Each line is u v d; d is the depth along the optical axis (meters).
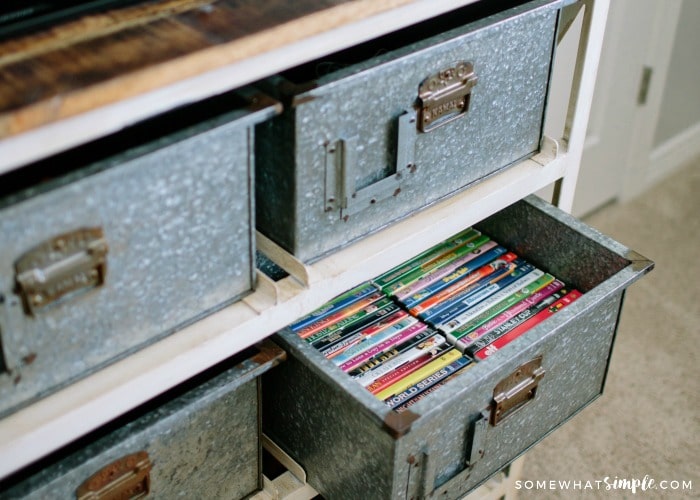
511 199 1.21
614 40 2.01
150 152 0.80
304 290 1.00
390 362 1.15
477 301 1.26
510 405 1.11
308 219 0.99
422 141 1.05
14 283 0.77
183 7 0.87
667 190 2.42
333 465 1.12
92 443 0.93
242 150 0.88
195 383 1.10
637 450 1.71
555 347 1.13
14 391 0.83
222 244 0.93
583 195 2.25
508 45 1.08
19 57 0.78
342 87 0.92
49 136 0.73
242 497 1.16
